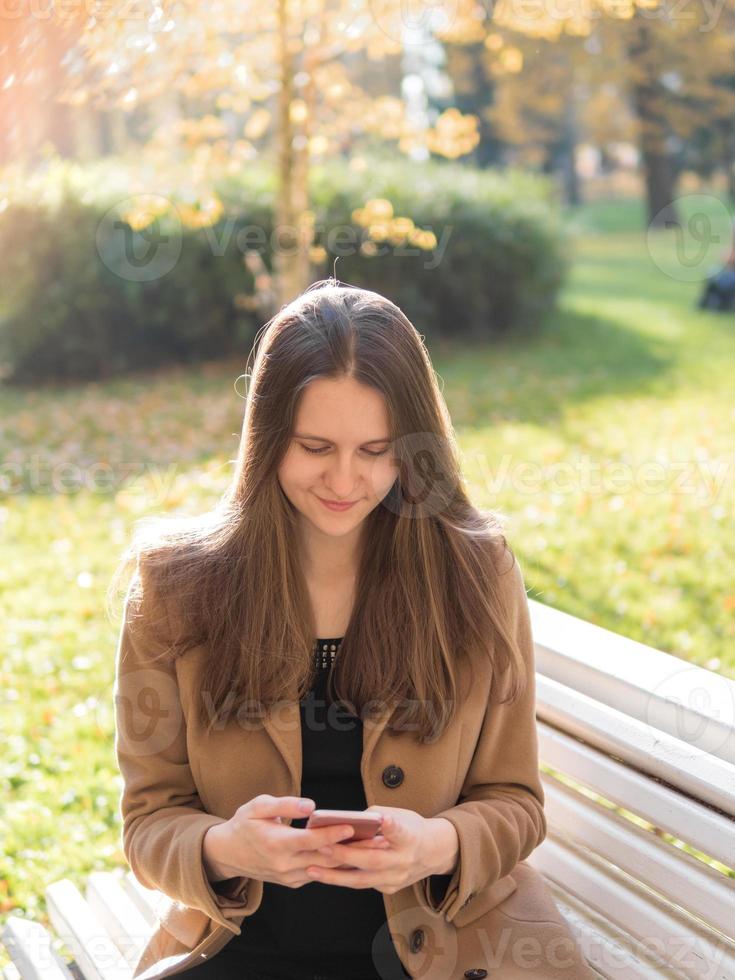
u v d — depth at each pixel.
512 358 9.81
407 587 1.61
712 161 16.62
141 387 9.30
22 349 9.60
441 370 9.30
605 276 14.65
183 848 1.51
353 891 1.59
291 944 1.59
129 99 4.43
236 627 1.59
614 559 4.64
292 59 5.57
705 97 11.61
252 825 1.43
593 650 1.90
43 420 8.23
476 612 1.63
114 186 9.48
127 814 1.65
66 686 3.75
